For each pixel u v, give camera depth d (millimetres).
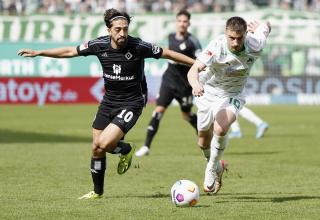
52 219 25891
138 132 68750
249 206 28812
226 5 117500
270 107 102312
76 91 102375
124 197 31375
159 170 41188
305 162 45375
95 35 106500
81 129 68938
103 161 30547
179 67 49219
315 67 107625
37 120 78438
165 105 49406
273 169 41688
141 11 115875
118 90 30141
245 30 28750
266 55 107000
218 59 30203
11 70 101625
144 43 29906
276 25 107375
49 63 102500
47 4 114062
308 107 102562
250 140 60469
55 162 44000
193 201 28453
